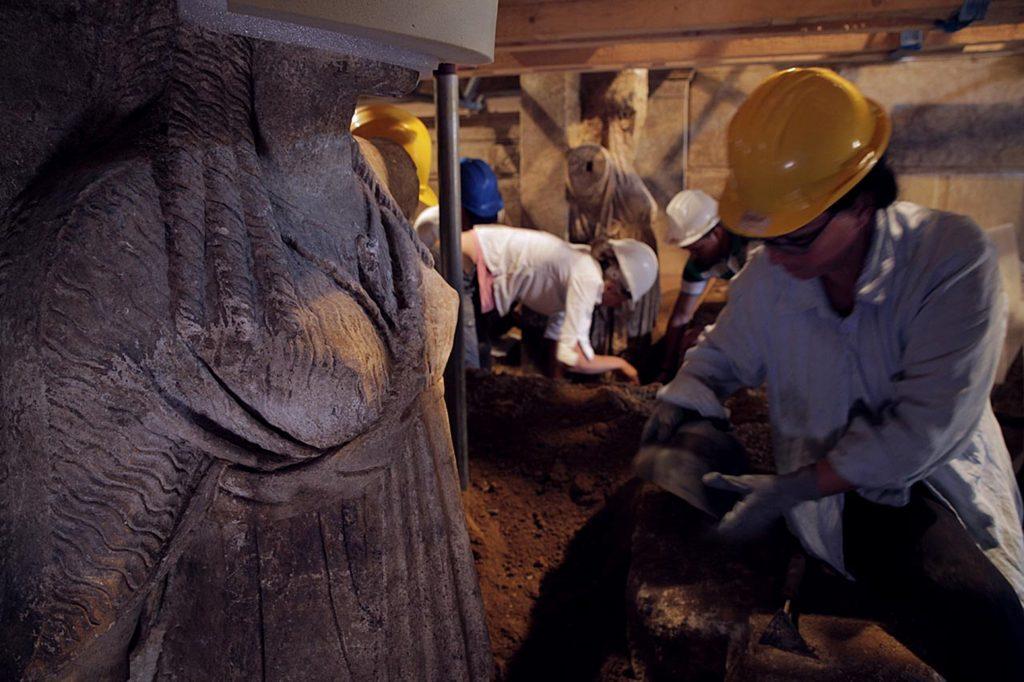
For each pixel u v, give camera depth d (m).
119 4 0.90
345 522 1.07
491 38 1.01
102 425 0.83
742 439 2.49
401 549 1.14
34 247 0.81
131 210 0.83
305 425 0.94
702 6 2.31
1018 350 3.20
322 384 0.94
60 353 0.80
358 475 1.05
